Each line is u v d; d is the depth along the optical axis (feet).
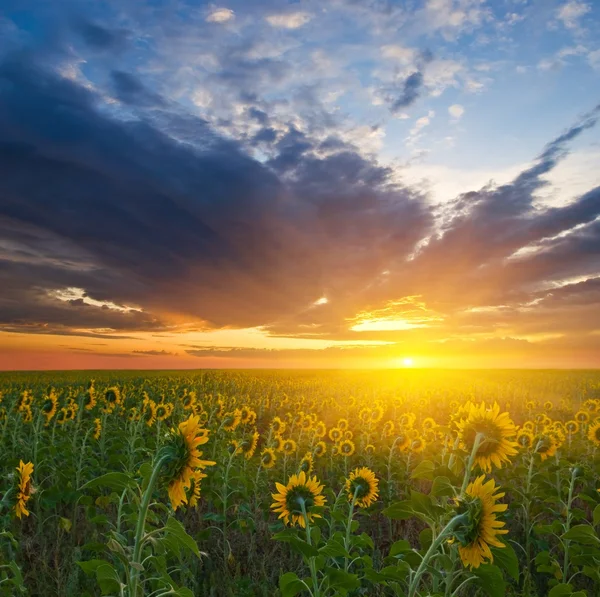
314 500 17.22
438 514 12.92
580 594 14.76
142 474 11.40
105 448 35.63
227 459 28.14
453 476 13.71
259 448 42.19
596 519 16.37
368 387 126.21
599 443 32.73
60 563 22.04
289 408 74.23
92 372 220.84
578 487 31.37
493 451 13.05
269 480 32.14
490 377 189.37
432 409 82.07
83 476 28.40
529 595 19.31
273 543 24.91
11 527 23.85
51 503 25.08
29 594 19.69
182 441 10.98
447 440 26.55
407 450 34.99
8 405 52.01
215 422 45.14
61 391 83.66
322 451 35.76
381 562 21.88
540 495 25.54
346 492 21.36
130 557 10.62
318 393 108.37
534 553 25.03
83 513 28.68
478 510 10.75
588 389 123.65
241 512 25.77
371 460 35.42
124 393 71.10
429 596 12.55
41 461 29.73
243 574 22.71
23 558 22.04
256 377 168.96
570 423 39.37
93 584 19.84
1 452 33.60
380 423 59.16
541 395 111.14
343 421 42.65
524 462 28.73
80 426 38.68
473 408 13.75
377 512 29.63
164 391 84.94
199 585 21.31
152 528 19.66
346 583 13.43
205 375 148.36
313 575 13.99
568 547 20.72
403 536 26.04
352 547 18.11
